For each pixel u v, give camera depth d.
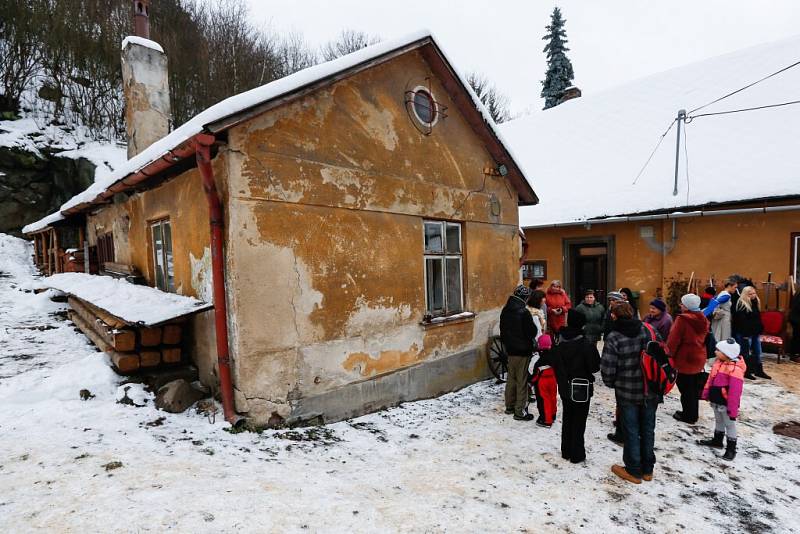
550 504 3.45
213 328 4.48
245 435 3.99
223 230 4.07
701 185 10.31
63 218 9.48
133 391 4.42
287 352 4.38
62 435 3.56
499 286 7.62
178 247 5.10
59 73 17.09
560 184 13.60
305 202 4.55
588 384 4.18
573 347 4.21
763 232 9.30
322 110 4.75
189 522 2.54
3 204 14.77
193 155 4.31
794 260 8.98
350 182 5.04
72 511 2.53
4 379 4.66
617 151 13.45
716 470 4.22
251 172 4.11
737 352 4.48
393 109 5.64
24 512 2.49
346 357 4.94
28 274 12.49
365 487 3.38
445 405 5.81
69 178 15.45
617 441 4.75
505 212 7.83
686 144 11.81
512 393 5.52
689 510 3.52
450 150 6.60
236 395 4.07
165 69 8.43
